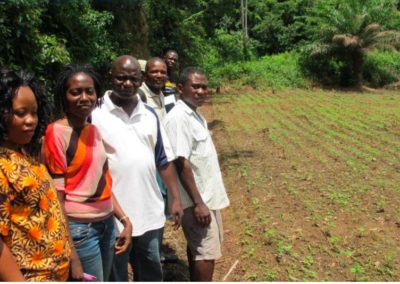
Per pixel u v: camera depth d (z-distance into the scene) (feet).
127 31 49.42
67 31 36.65
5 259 6.82
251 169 29.17
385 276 15.28
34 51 28.94
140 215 10.82
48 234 7.43
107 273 10.28
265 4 111.65
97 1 45.96
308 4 107.04
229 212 22.29
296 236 18.49
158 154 11.56
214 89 80.07
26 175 7.16
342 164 29.71
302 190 24.58
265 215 20.86
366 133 39.32
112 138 10.60
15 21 27.32
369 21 78.33
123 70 10.70
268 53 110.93
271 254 17.20
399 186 24.63
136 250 11.35
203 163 12.08
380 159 30.71
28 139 7.36
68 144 9.20
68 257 7.95
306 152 33.24
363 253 16.93
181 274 16.06
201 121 12.28
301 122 46.14
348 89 79.56
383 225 19.60
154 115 11.46
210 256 12.08
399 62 84.17
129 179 10.68
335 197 22.98
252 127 44.01
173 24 68.54
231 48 96.99
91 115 10.70
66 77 9.30
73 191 9.29
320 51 79.92
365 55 79.77
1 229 6.88
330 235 18.48
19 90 7.17
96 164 9.46
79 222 9.36
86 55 38.19
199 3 81.87
